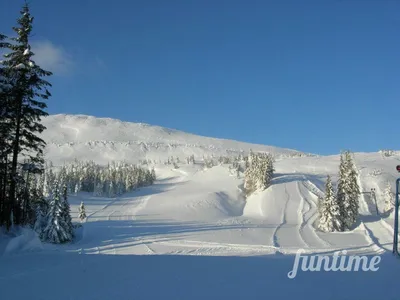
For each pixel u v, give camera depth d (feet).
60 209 158.40
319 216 236.63
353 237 183.21
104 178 475.31
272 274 42.22
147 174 570.05
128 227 219.20
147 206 334.65
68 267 44.78
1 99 79.36
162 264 47.62
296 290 34.04
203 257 56.13
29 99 84.12
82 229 199.31
